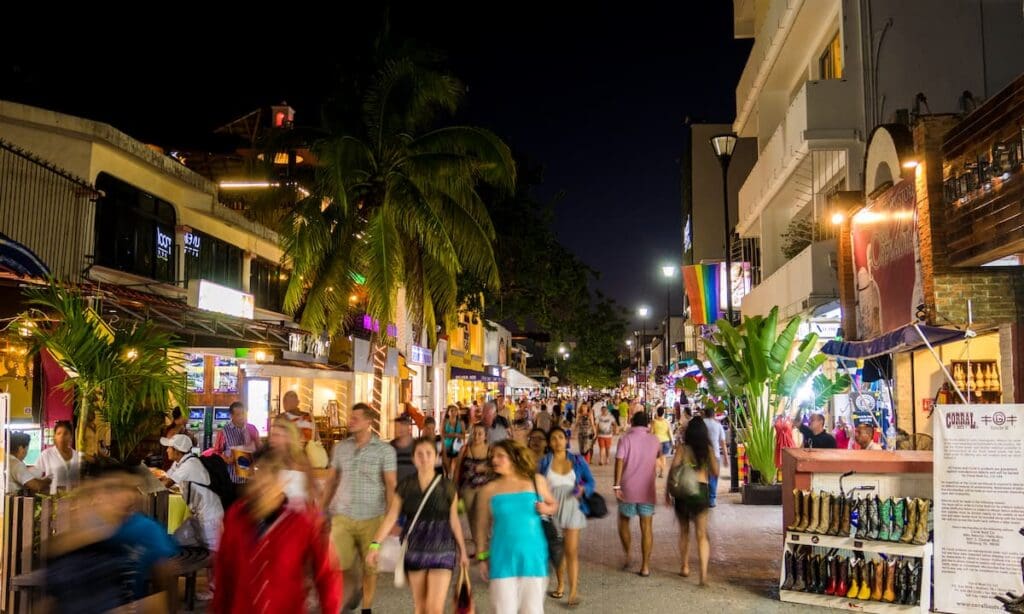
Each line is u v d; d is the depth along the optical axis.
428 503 7.23
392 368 24.53
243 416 13.04
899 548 8.66
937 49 19.36
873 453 9.73
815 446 14.30
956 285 12.85
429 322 22.66
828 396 17.67
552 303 36.31
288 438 6.57
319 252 20.73
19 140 16.06
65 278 14.24
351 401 27.09
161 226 19.56
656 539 13.14
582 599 9.30
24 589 7.43
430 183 20.91
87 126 16.28
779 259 27.36
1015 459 8.23
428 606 7.11
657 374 54.62
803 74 26.84
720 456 26.38
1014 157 11.06
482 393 55.31
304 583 4.79
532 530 7.10
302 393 26.89
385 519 7.36
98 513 4.86
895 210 14.70
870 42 19.55
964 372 13.45
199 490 9.09
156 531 5.02
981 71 19.22
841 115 19.72
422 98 21.53
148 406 11.22
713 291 29.12
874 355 13.67
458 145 21.28
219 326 15.73
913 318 13.84
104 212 17.03
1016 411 8.27
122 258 17.70
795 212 26.98
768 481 17.12
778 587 9.78
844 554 9.36
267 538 4.71
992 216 11.59
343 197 19.06
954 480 8.47
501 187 27.42
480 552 7.42
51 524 7.56
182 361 11.95
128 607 4.76
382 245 20.05
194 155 29.86
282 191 22.30
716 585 9.96
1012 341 11.91
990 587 8.20
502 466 7.20
